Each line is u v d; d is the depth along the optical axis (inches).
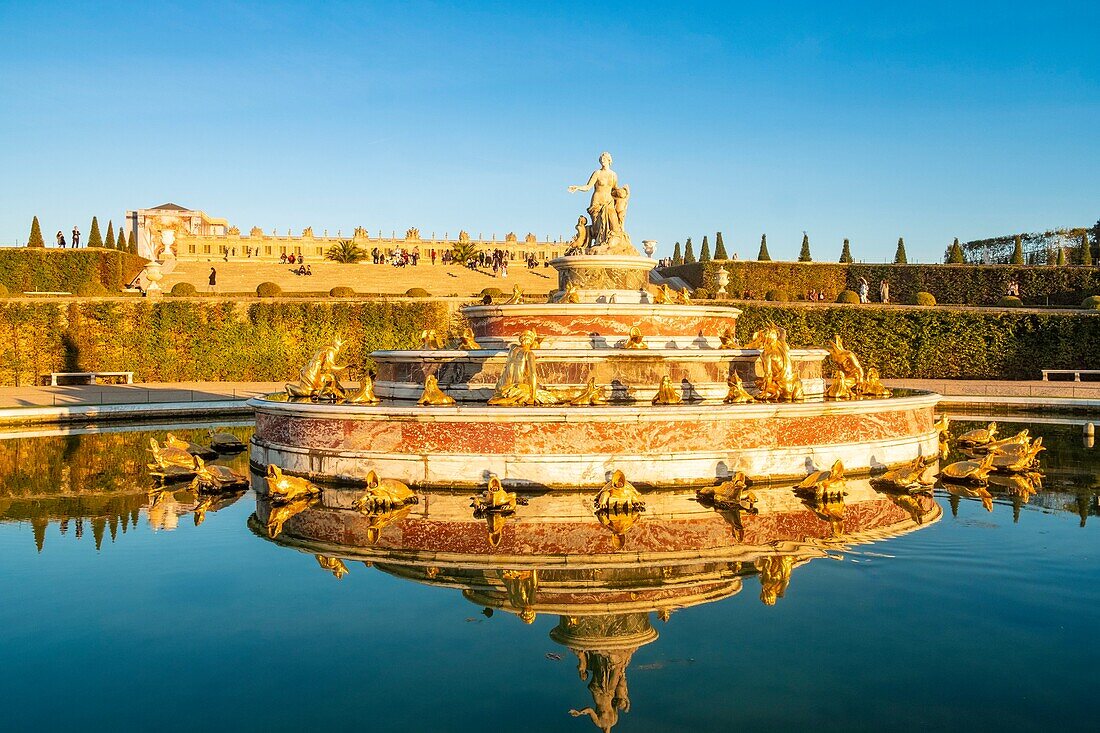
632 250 1018.7
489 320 948.0
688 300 1007.6
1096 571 453.4
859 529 536.7
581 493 624.4
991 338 1892.2
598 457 633.0
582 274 1007.0
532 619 386.6
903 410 756.6
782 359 753.0
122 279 2529.5
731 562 466.6
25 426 1138.7
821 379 1030.4
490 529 532.7
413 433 648.4
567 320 909.8
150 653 352.5
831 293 2726.4
